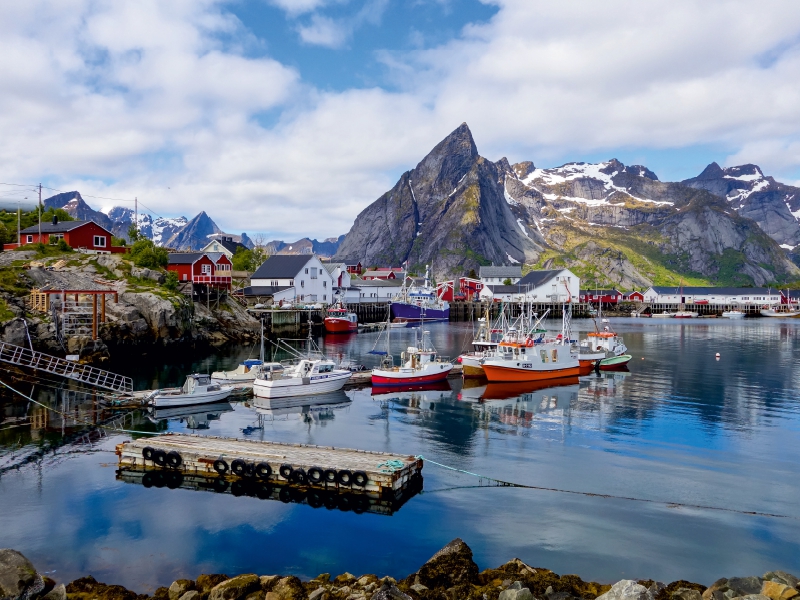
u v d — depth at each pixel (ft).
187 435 115.34
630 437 126.72
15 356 179.42
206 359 239.09
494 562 71.00
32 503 87.86
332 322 364.79
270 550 73.77
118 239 352.69
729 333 400.47
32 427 130.72
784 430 132.77
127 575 67.72
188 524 80.94
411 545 75.31
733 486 97.25
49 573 68.08
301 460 96.73
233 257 576.20
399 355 260.42
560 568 69.77
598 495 92.79
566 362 207.00
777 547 75.82
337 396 171.83
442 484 96.94
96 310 213.87
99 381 180.86
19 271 232.12
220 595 58.54
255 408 154.71
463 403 162.50
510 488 95.45
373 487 90.17
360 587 61.31
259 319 330.95
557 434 128.98
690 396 172.76
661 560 72.08
